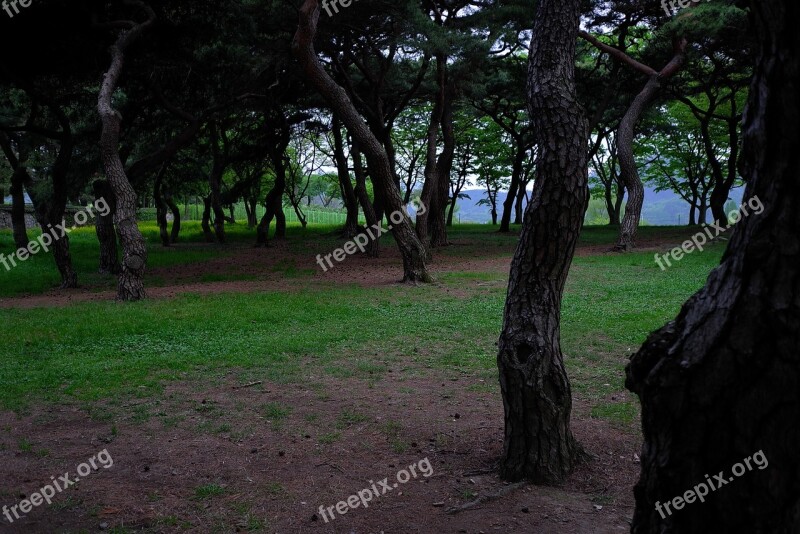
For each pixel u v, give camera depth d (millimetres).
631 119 23375
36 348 9336
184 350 9148
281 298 13898
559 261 4578
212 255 26969
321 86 15258
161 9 17688
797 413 1925
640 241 27656
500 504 4344
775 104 1911
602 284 15211
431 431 5875
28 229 40812
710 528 2076
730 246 2105
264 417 6348
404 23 18172
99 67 18281
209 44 19578
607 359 8516
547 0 4562
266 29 18797
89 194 39438
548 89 4453
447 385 7484
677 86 29953
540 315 4621
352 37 20562
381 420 6211
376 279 17906
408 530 4051
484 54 19219
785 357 1919
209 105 23266
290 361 8625
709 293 2137
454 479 4801
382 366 8328
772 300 1930
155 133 29641
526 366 4621
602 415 6234
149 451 5473
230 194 35312
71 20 16078
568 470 4730
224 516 4309
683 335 2158
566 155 4410
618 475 4781
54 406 6738
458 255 24516
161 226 33062
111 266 21422
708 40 22047
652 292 13766
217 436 5824
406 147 46406
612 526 4027
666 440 2164
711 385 2041
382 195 16438
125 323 10828
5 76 17609
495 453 5293
